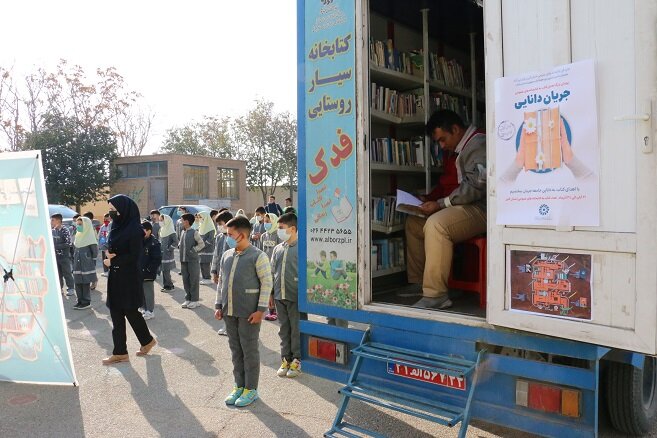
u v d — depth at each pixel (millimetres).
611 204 2506
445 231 3916
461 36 5906
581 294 2617
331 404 4645
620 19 2463
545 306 2746
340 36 3686
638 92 2408
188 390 5047
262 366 5805
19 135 33094
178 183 31359
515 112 2838
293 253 5414
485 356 3043
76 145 31391
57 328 5078
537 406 2854
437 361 3189
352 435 3328
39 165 4996
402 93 5449
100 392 5004
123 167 32875
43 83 33188
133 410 4559
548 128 2705
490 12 2939
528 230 2803
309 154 3889
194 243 9094
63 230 10555
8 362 5270
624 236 2469
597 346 2656
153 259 8203
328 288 3795
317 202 3846
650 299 2400
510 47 2855
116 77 35062
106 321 8227
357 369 3523
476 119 6012
